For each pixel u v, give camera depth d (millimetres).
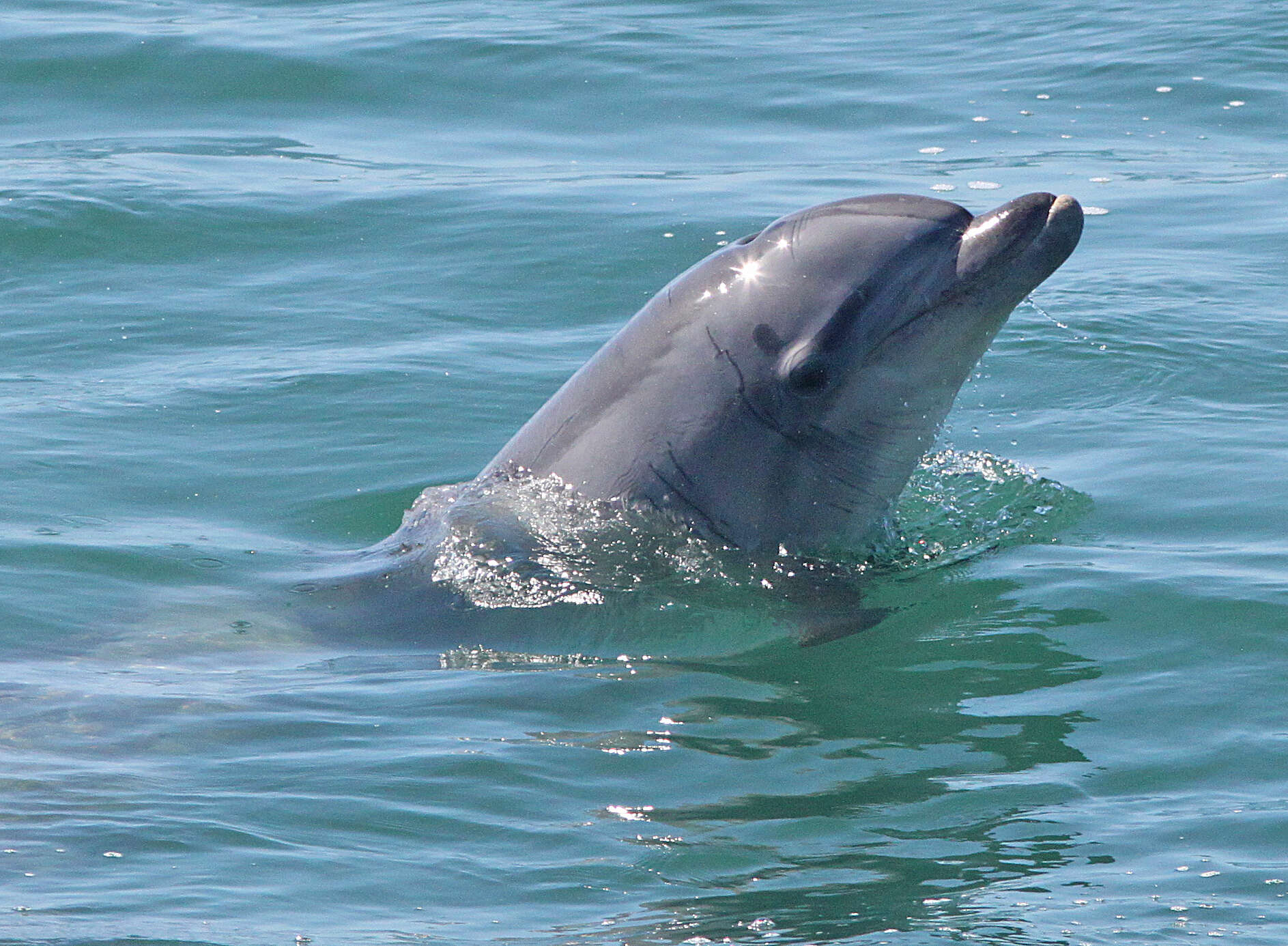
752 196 55594
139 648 28406
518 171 58844
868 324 29391
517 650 28266
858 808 22656
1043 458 36719
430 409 40031
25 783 23297
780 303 29750
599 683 26828
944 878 20750
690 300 30656
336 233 52719
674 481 30234
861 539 31438
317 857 21250
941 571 30953
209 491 35906
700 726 25344
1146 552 31375
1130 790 23031
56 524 33594
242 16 75562
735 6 80625
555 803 22891
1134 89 67875
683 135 62969
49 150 59406
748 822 22344
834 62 71688
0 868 20844
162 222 52719
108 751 24422
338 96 66250
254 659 28047
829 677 26969
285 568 31969
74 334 44844
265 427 39125
